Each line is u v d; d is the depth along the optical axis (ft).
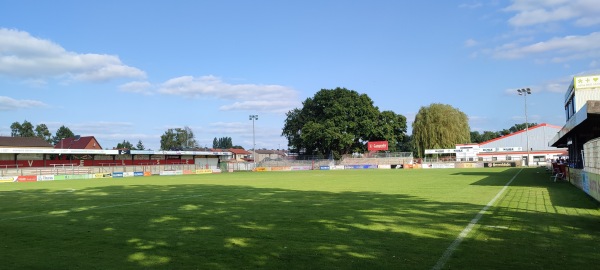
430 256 24.95
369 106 294.05
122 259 25.96
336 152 302.04
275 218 42.27
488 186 81.87
